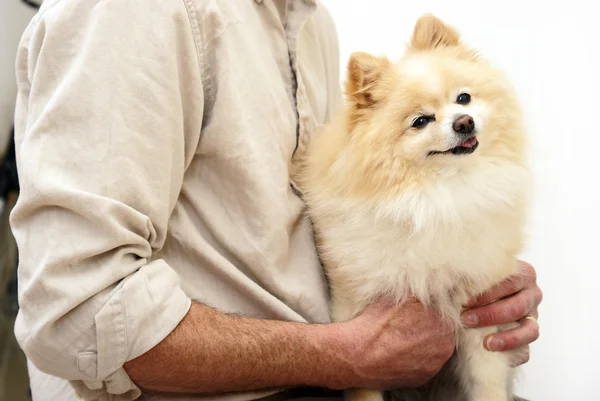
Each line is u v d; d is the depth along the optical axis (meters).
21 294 0.78
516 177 1.12
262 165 0.98
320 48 1.31
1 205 2.12
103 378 0.80
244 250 0.96
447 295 1.06
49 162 0.78
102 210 0.77
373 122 1.09
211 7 0.93
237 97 0.96
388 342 0.99
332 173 1.09
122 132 0.81
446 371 1.22
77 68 0.81
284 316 0.98
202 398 0.95
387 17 2.12
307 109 1.15
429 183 1.05
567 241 1.70
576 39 1.64
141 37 0.84
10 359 2.18
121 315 0.77
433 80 1.10
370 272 1.04
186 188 0.97
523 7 1.75
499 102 1.15
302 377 0.96
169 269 0.88
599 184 1.62
